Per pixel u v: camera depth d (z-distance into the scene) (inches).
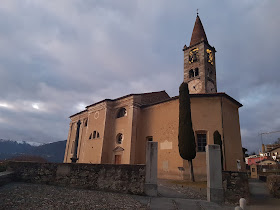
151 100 1004.6
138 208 290.5
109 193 368.2
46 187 393.1
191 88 1275.8
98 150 941.2
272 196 455.2
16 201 283.9
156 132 837.8
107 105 992.9
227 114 756.0
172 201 335.0
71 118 1396.4
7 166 457.7
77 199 313.9
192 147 613.3
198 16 1524.4
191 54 1363.2
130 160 831.7
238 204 349.1
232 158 712.4
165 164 758.5
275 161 1711.4
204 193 430.0
